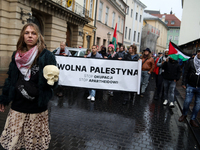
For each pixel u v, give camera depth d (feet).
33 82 6.37
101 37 80.07
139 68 16.89
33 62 6.28
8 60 35.29
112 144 10.24
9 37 35.12
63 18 48.39
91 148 9.63
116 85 17.61
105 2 79.77
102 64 17.76
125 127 12.84
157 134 12.08
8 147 6.31
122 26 110.73
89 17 65.46
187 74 14.12
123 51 24.07
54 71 5.90
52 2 40.52
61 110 15.49
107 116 14.88
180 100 21.98
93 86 18.10
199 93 13.65
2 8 32.89
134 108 17.95
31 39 6.25
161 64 21.62
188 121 14.44
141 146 10.27
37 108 6.52
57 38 47.16
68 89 24.66
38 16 41.88
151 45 154.71
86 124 12.78
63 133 11.10
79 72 18.26
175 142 11.09
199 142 10.78
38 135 6.72
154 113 16.80
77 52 28.45
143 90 22.88
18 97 6.45
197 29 66.49
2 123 11.84
